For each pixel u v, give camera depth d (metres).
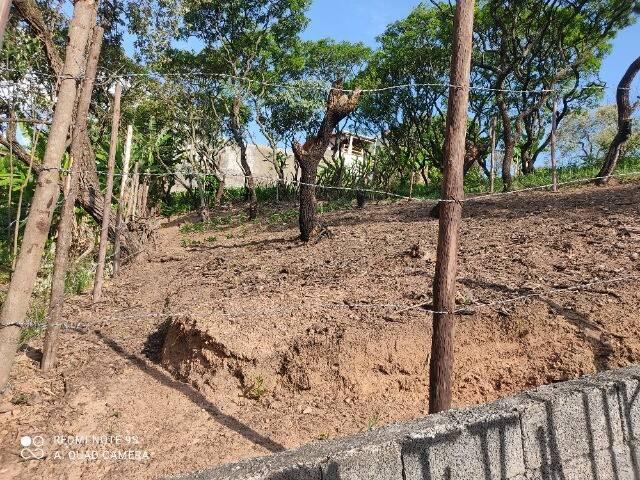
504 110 12.63
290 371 3.92
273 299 4.93
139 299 6.23
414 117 17.91
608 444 2.59
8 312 3.12
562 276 4.68
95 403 3.78
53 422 3.53
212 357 4.08
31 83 6.35
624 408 2.65
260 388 3.86
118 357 4.54
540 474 2.42
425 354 3.85
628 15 13.33
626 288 4.19
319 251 7.55
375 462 2.14
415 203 11.84
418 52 17.14
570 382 2.68
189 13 14.41
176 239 11.86
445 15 14.31
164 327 4.99
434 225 8.40
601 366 3.51
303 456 2.11
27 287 3.16
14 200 8.03
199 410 3.74
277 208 15.28
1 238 7.86
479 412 2.40
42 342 4.73
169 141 16.22
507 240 6.37
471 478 2.29
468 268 5.33
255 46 15.63
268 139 17.23
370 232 8.47
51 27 7.83
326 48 17.39
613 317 3.83
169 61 12.45
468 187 14.12
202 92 15.53
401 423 2.36
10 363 3.14
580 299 4.09
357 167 16.42
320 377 3.85
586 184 10.08
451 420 2.34
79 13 3.31
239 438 3.39
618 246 5.32
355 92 8.19
